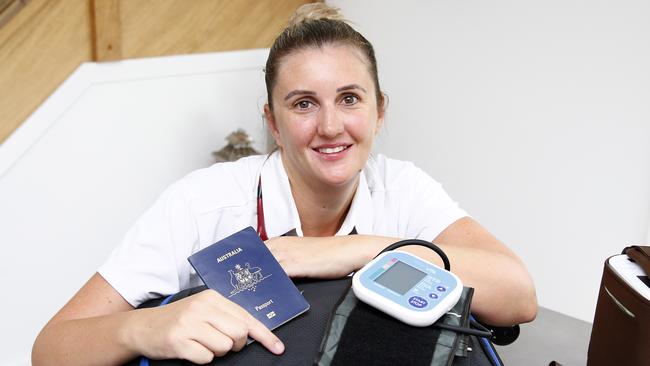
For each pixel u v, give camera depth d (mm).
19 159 1727
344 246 874
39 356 806
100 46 1831
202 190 1060
